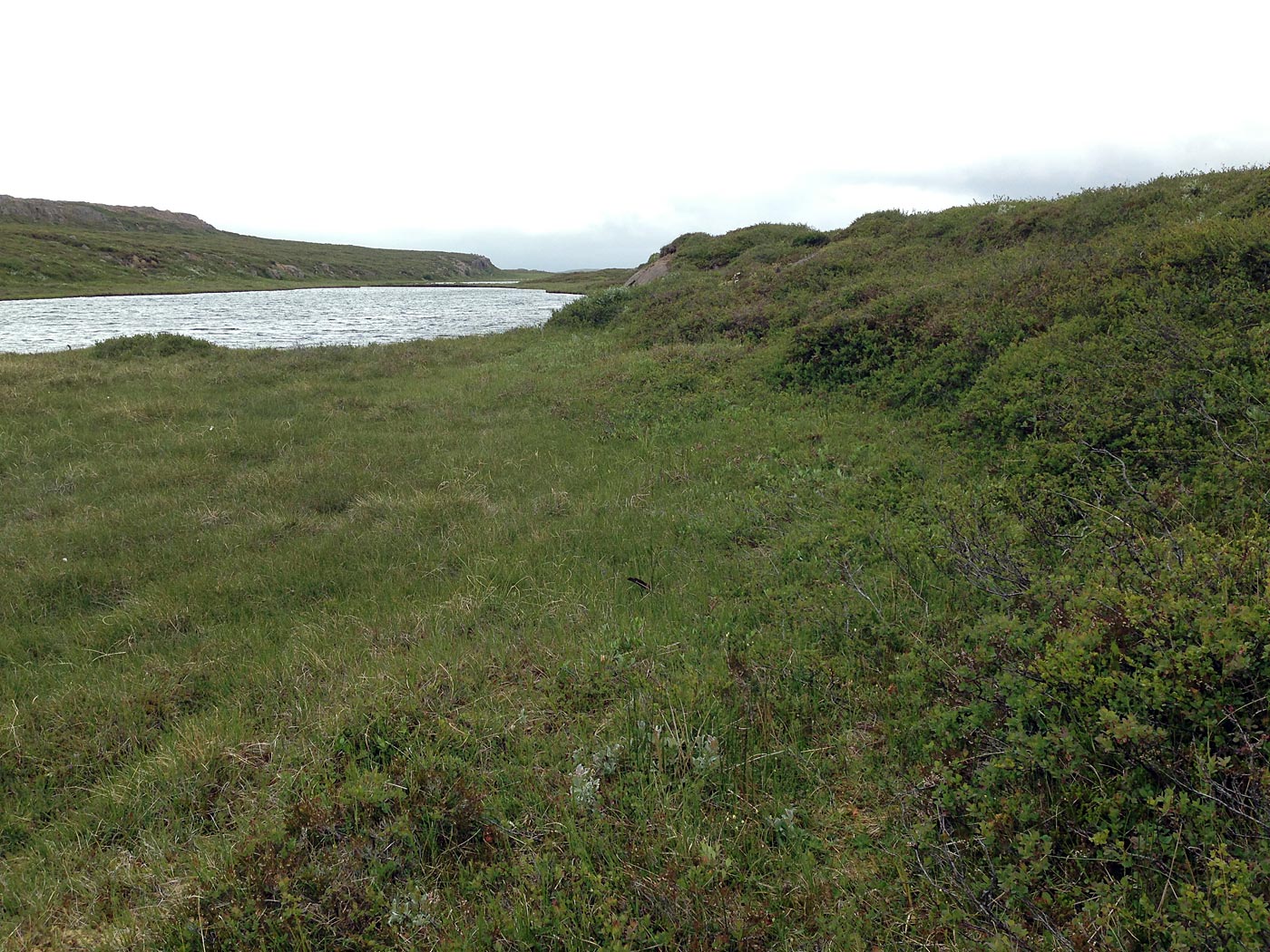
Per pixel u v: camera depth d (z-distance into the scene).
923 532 5.76
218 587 6.30
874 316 12.26
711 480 8.60
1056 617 3.65
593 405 12.73
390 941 2.87
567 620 5.38
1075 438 6.44
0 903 3.22
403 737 3.92
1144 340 7.45
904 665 4.18
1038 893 2.59
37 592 6.32
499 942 2.75
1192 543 3.67
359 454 10.37
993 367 8.77
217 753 4.02
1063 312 9.55
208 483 9.22
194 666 5.04
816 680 4.21
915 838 2.84
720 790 3.50
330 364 18.58
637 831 3.22
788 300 18.20
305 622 5.74
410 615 5.70
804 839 3.14
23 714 4.52
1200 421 5.91
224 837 3.46
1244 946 2.02
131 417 12.21
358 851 3.18
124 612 5.91
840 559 5.79
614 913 2.79
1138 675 2.90
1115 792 2.76
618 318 23.30
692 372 13.70
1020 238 17.94
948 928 2.63
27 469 9.70
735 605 5.39
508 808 3.46
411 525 7.66
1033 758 2.94
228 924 2.86
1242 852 2.40
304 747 4.00
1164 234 10.48
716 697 4.09
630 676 4.44
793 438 9.55
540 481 9.05
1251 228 8.94
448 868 3.20
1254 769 2.49
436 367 18.61
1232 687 2.77
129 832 3.61
